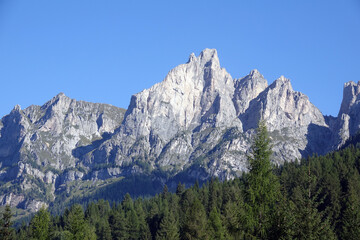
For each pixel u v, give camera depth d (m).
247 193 63.25
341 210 112.44
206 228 124.06
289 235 61.00
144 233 174.50
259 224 61.97
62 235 142.50
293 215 63.19
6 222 107.81
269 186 63.03
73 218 117.06
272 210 62.91
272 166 64.94
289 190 138.12
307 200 66.19
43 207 111.19
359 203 98.00
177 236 148.25
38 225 108.62
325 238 64.06
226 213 116.81
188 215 138.88
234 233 64.56
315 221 63.50
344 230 87.81
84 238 129.50
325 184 159.12
